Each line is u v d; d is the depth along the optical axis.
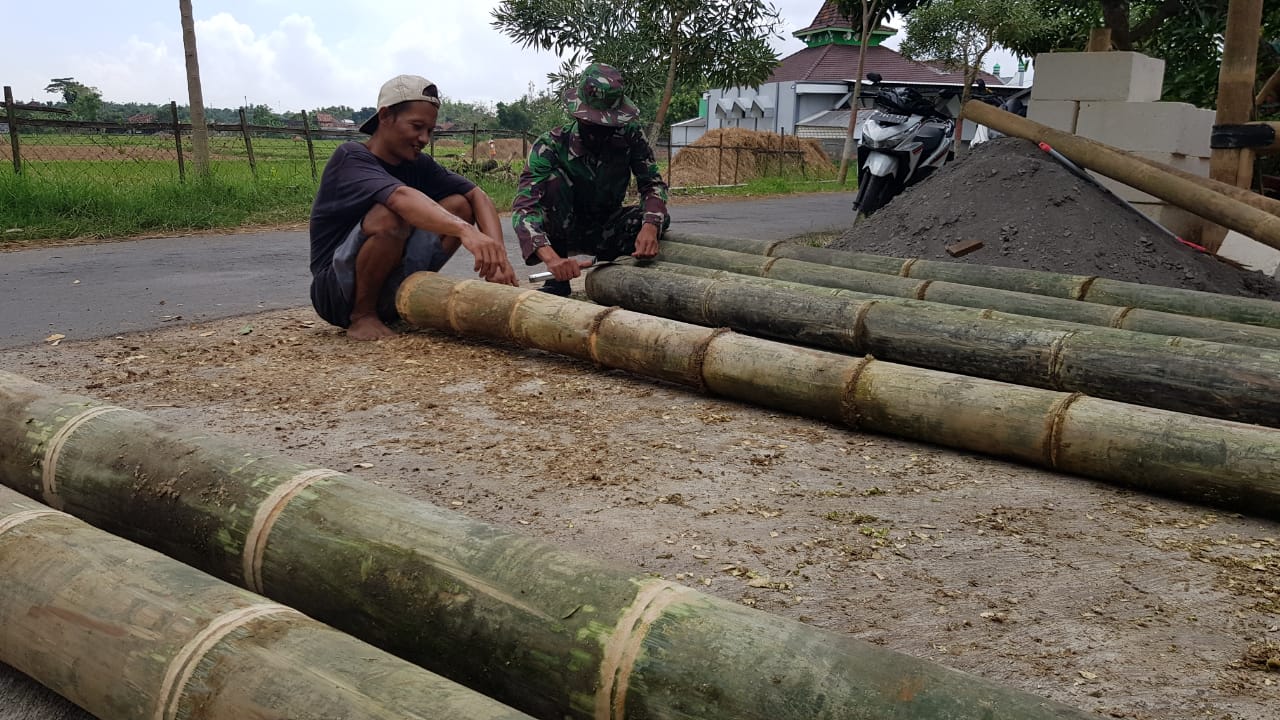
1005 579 2.35
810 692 1.49
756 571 2.36
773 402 3.79
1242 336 4.21
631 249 5.86
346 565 1.92
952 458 3.33
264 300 6.04
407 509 2.01
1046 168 6.65
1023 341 3.90
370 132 5.08
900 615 2.15
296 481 2.14
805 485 3.01
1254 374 3.40
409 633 1.83
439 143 41.06
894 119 8.62
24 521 1.99
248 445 2.35
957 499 2.92
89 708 1.69
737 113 42.22
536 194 5.28
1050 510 2.84
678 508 2.77
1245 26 6.69
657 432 3.53
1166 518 2.80
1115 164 6.43
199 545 2.14
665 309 5.14
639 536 2.55
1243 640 2.07
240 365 4.34
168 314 5.50
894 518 2.74
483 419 3.63
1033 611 2.19
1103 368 3.69
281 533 2.03
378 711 1.42
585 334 4.31
